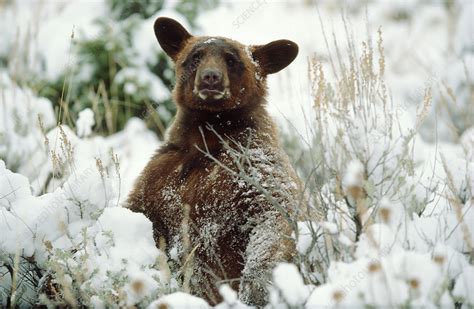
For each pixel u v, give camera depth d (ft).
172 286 29.22
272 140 35.17
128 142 50.37
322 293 23.30
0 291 30.99
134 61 58.13
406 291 23.02
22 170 42.96
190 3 63.93
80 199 31.17
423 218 27.61
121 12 63.05
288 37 76.23
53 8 68.13
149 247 29.66
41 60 59.93
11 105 48.06
